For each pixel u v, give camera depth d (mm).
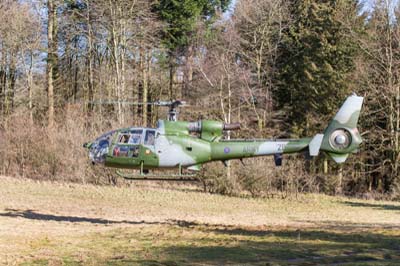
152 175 18250
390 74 40188
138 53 46312
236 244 15414
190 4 49062
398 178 39656
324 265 12445
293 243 15797
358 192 41312
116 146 18453
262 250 14414
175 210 26266
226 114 41594
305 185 37469
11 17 42531
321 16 43438
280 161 18875
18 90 44438
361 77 41312
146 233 17688
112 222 20969
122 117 39219
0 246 14469
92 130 37531
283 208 29422
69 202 27172
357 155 41844
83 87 48219
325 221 23953
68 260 12625
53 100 43812
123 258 12961
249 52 45375
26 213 22500
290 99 46094
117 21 42688
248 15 45250
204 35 49031
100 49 46906
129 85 45719
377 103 41594
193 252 13969
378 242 16312
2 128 40188
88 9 43344
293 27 46094
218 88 42062
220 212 26422
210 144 18656
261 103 44000
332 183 39938
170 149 18344
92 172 35938
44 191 30812
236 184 34188
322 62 43031
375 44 41031
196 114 42344
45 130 38000
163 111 48531
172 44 49812
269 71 45812
